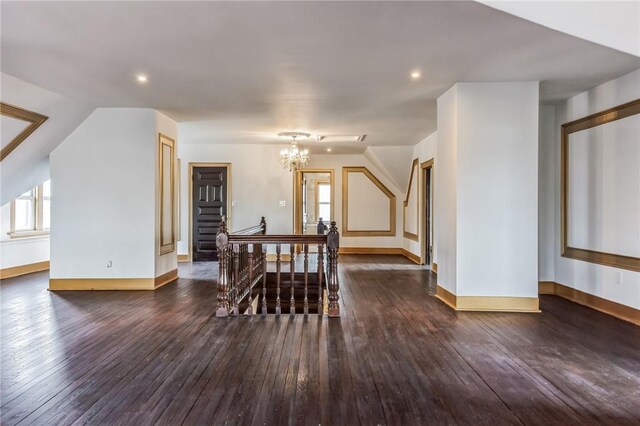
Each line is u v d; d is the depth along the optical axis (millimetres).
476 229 4281
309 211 11852
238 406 2270
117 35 3008
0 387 2502
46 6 2555
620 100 4043
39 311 4277
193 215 8344
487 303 4301
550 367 2818
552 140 5156
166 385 2527
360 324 3820
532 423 2105
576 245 4766
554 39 3080
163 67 3697
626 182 3994
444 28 2891
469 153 4262
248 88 4359
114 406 2268
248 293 5023
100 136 5309
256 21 2775
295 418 2148
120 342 3312
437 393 2432
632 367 2818
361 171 9703
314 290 6469
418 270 7160
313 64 3633
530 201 4254
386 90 4461
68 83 4152
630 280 3943
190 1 2494
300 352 3086
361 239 9711
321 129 6703
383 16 2697
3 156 4691
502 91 4223
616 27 2332
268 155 8383
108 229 5332
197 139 7770
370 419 2141
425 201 7773
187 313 4195
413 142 7945
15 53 3354
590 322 3900
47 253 7230
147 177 5344
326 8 2588
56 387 2502
